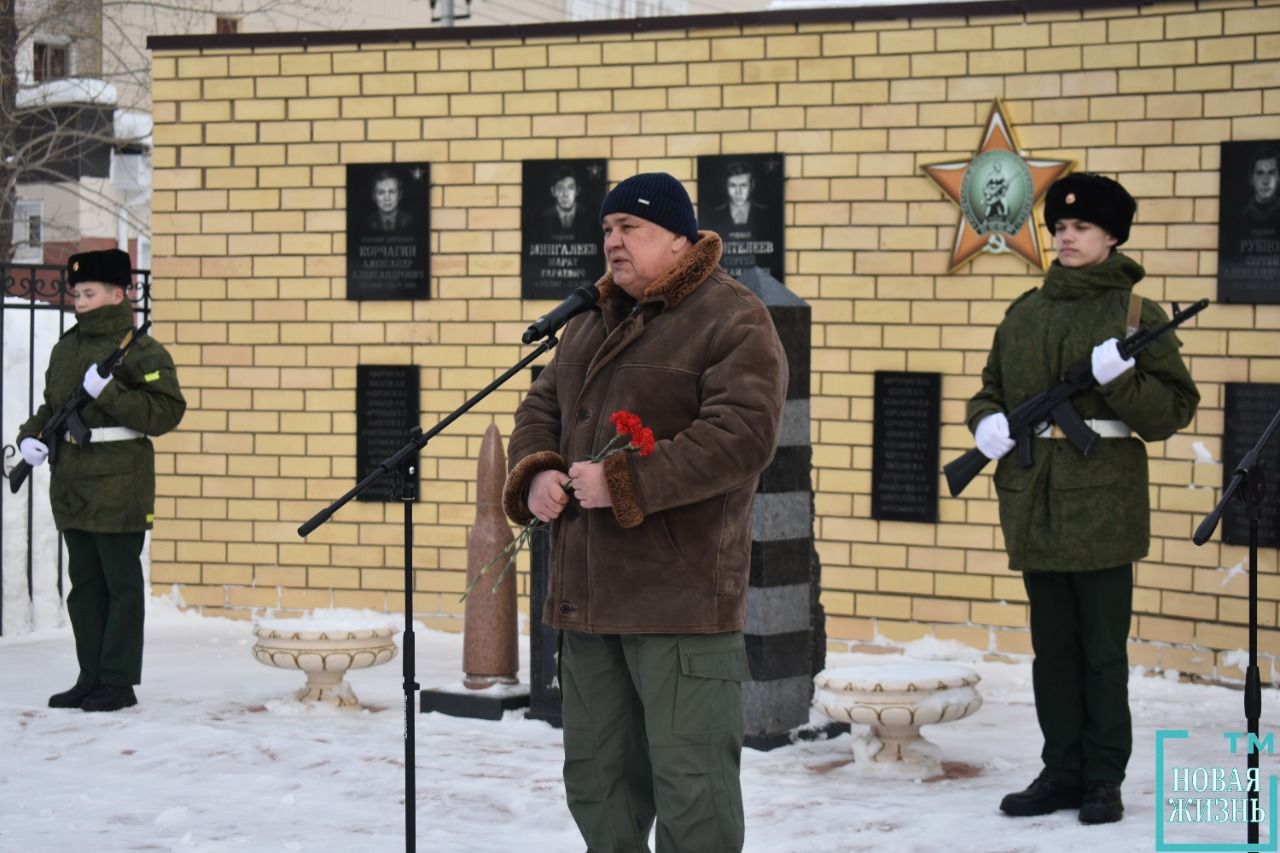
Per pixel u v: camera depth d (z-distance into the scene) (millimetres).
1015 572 12992
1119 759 8164
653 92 14086
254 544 15188
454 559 14672
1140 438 8391
